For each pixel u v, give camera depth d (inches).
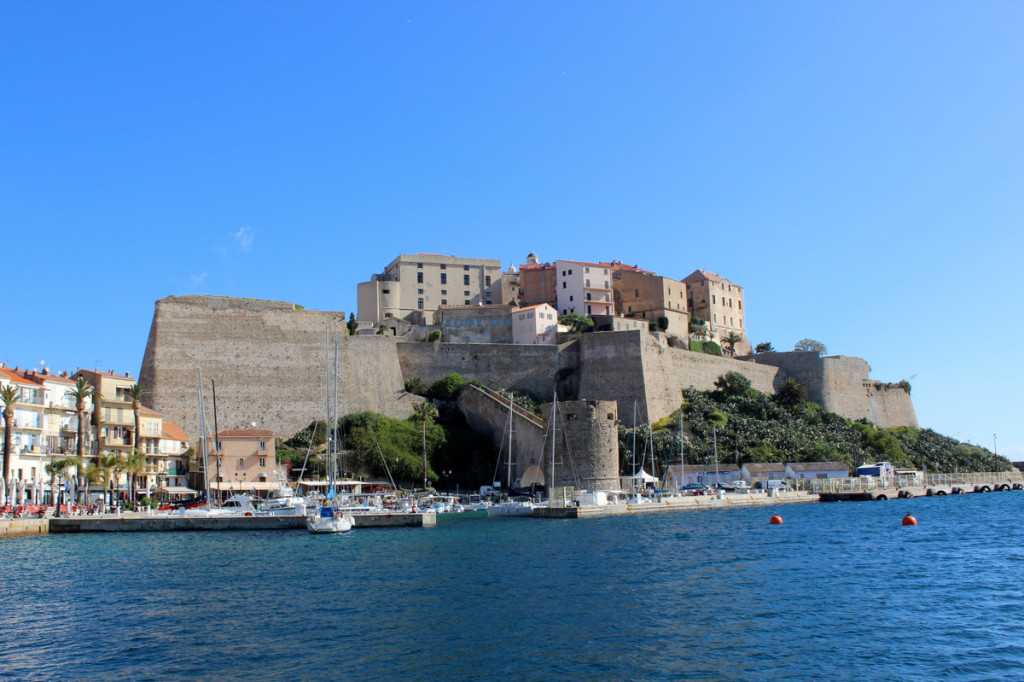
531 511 3467.0
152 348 4539.9
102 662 1213.1
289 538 2783.0
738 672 1113.4
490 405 4665.4
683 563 1999.3
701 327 6934.1
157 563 2165.4
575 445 3799.2
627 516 3420.3
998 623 1360.7
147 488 3912.4
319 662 1186.0
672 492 4065.0
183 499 4018.2
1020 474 6289.4
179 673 1152.8
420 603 1558.8
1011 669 1116.5
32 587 1818.4
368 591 1691.7
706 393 5526.6
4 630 1416.1
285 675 1132.5
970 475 5561.0
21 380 3467.0
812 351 6077.8
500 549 2317.9
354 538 2746.1
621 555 2148.1
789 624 1357.0
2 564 2176.4
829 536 2578.7
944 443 6254.9
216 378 4608.8
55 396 3631.9
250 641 1305.4
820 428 5418.3
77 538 2827.3
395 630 1352.1
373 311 6638.8
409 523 3100.4
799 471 4709.6
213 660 1207.6
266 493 4045.3
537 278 6973.4
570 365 5260.8
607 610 1470.2
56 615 1530.5
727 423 5093.5
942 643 1241.4
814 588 1663.4
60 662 1217.4
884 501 4453.7
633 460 4389.8
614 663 1156.5
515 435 4419.3
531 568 1947.6
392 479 4215.1
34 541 2738.7
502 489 4382.4
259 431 4259.4
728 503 3924.7
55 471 3304.6
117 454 3779.5
